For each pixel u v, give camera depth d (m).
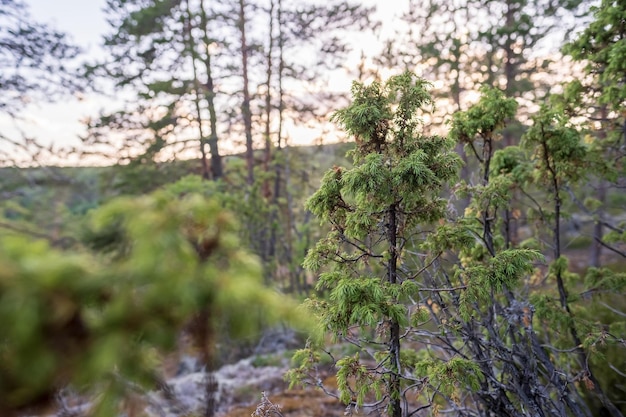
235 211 7.49
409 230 2.78
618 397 3.79
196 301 0.66
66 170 7.79
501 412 2.80
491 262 2.38
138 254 0.64
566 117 3.57
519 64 9.92
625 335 3.42
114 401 0.71
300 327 0.80
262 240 8.47
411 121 2.45
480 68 10.62
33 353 0.56
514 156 3.98
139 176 10.27
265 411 2.53
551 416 2.94
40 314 0.56
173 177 10.88
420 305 2.76
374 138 2.53
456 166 2.38
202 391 4.75
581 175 3.71
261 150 11.77
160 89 9.78
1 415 0.58
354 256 2.69
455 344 3.51
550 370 2.93
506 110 3.16
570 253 10.77
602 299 4.52
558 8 8.95
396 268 2.66
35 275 0.57
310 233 8.44
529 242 4.14
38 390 0.60
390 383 2.35
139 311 0.63
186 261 0.68
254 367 6.52
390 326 2.39
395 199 2.37
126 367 0.66
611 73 3.70
